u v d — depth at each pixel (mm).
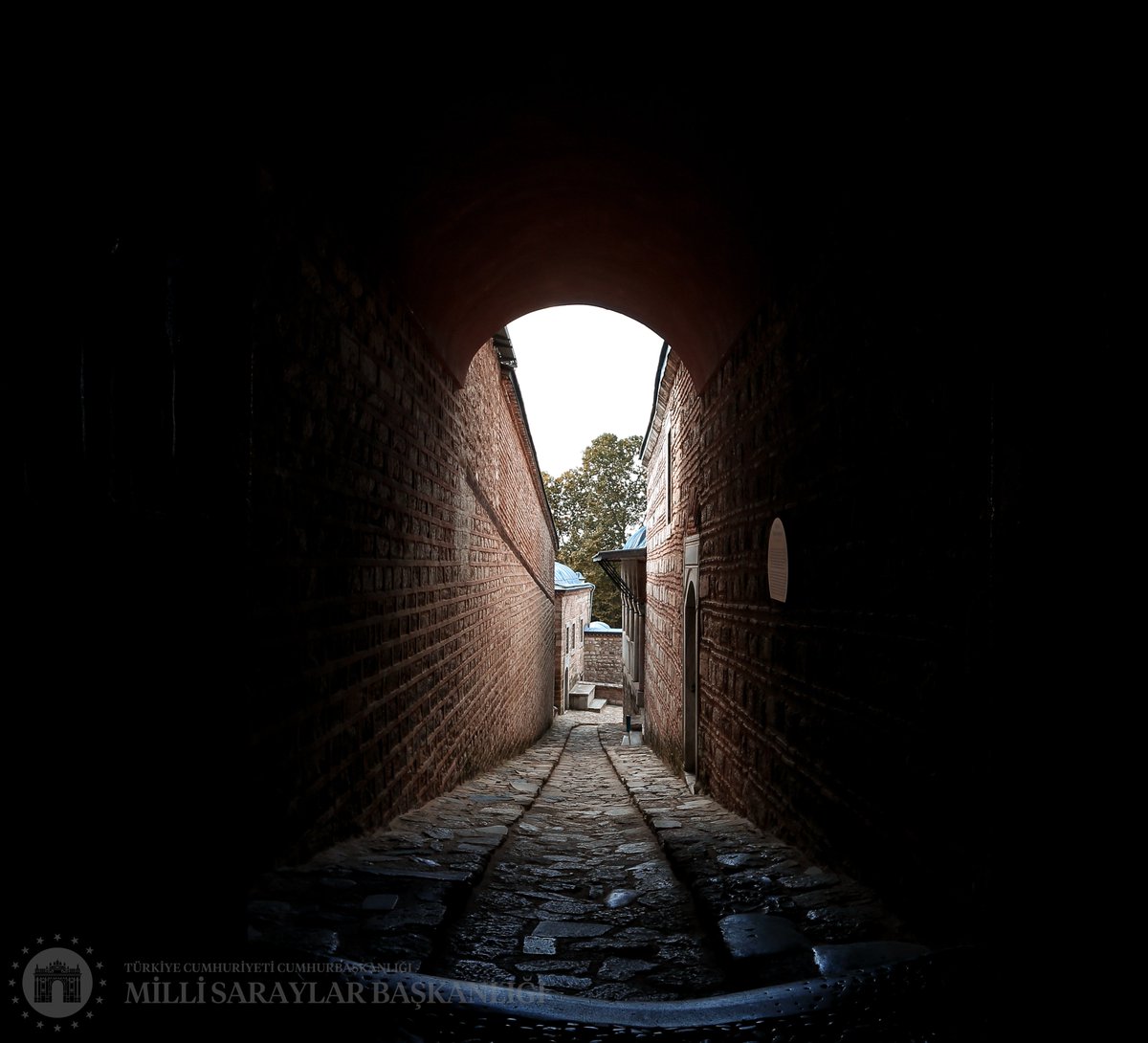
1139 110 1486
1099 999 1564
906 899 2635
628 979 2561
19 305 1215
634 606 17875
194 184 1585
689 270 5473
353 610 3867
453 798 6086
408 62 3176
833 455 3430
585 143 4238
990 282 2035
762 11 2744
